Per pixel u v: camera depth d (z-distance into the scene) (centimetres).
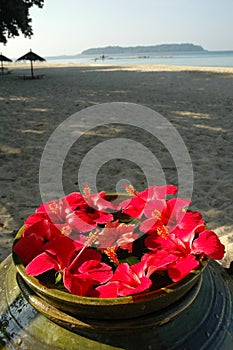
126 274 117
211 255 121
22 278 130
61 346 115
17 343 121
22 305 130
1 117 881
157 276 123
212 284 143
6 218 384
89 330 113
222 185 471
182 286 111
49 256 123
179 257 126
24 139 689
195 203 421
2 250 323
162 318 114
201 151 621
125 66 3356
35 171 523
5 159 575
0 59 2364
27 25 2448
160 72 2372
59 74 2488
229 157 590
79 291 112
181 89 1441
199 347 118
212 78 1900
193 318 123
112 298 106
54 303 116
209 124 812
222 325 129
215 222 375
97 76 2173
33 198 435
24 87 1591
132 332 114
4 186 469
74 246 132
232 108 1001
